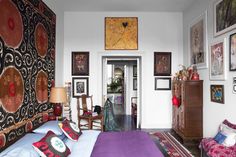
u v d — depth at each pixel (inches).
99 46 232.2
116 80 433.1
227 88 140.9
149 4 210.4
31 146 89.4
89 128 202.1
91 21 231.9
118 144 108.2
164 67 233.0
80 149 102.9
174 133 211.2
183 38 232.7
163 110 233.8
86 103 225.0
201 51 183.2
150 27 233.5
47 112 155.2
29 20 125.6
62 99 152.3
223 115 146.3
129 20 233.0
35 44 134.7
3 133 96.1
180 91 195.3
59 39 206.8
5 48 98.5
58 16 201.3
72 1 202.1
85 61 231.3
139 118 242.2
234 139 115.0
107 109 222.2
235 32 131.0
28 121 122.1
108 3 207.5
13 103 105.1
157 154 92.6
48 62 161.9
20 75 112.9
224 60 142.6
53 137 96.5
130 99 320.8
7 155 80.7
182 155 151.1
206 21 172.6
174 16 234.5
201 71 184.1
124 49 232.8
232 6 133.6
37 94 136.8
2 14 96.6
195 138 180.4
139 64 240.8
